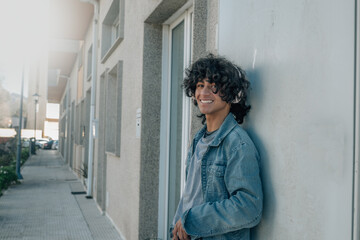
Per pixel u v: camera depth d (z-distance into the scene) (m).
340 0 1.12
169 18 3.68
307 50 1.28
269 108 1.51
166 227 3.77
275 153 1.46
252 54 1.66
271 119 1.49
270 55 1.52
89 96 9.88
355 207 1.04
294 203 1.33
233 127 1.49
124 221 4.67
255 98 1.63
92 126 8.12
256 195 1.37
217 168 1.45
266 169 1.52
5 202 7.43
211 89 1.54
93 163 8.15
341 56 1.11
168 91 3.85
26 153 20.42
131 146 4.33
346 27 1.09
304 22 1.30
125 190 4.66
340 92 1.11
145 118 3.83
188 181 1.64
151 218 3.82
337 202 1.12
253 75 1.65
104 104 7.08
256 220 1.38
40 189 9.34
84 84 10.92
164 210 3.83
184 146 3.27
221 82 1.48
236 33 1.82
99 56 7.55
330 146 1.15
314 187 1.22
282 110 1.42
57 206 7.09
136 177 3.97
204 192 1.48
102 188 6.35
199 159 1.56
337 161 1.12
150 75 3.87
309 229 1.24
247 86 1.59
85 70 10.75
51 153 29.67
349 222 1.06
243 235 1.49
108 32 7.22
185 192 1.64
